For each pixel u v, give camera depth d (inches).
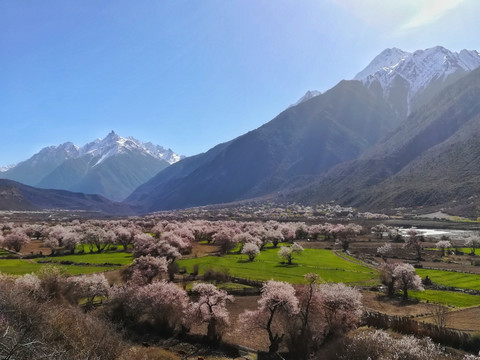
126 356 1040.2
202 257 4315.9
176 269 3230.8
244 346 1775.3
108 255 4490.7
